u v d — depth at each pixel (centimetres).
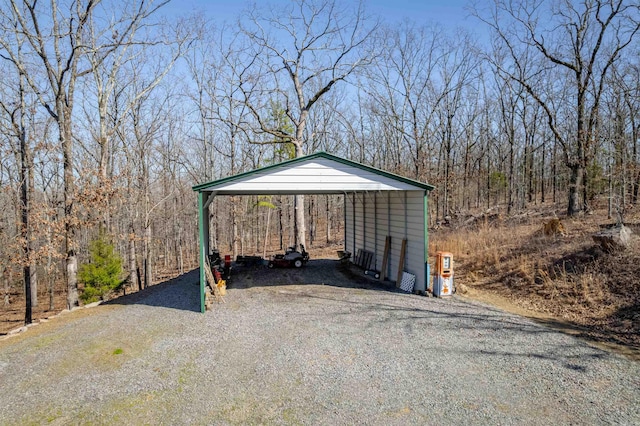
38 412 497
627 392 504
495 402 490
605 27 1473
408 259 1173
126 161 2078
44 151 1484
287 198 2975
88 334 798
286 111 1986
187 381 571
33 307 2038
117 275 1490
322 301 1019
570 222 1467
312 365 616
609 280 898
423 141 2441
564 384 531
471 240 1531
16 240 1387
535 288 998
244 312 927
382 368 598
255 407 495
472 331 755
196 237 2869
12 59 1274
